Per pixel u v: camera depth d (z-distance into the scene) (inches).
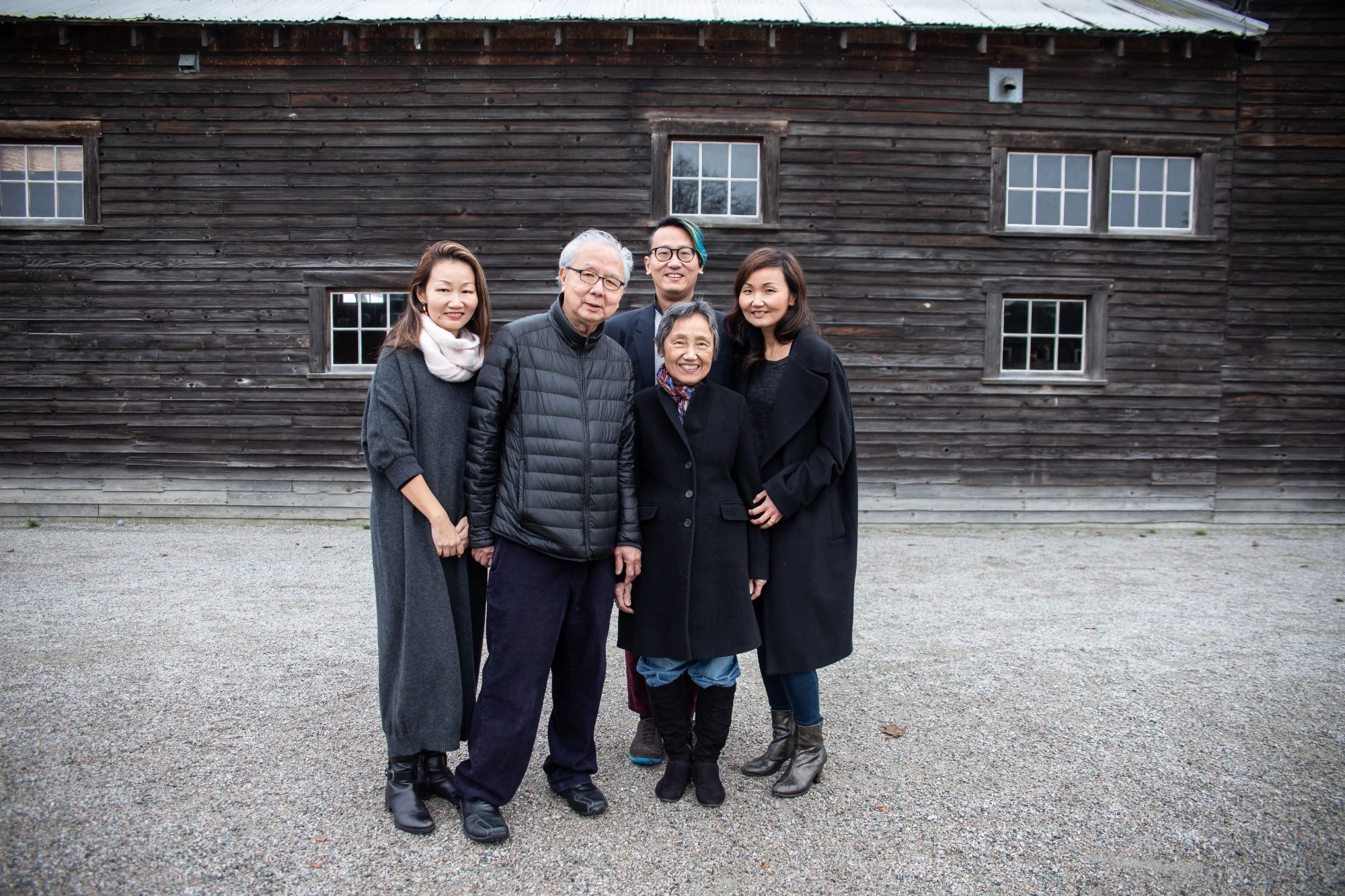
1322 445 294.0
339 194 277.9
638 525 90.5
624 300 278.1
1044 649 148.6
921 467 286.8
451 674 84.3
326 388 281.3
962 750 105.8
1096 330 288.2
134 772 95.3
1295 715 117.9
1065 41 280.5
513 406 85.4
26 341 279.3
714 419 90.9
